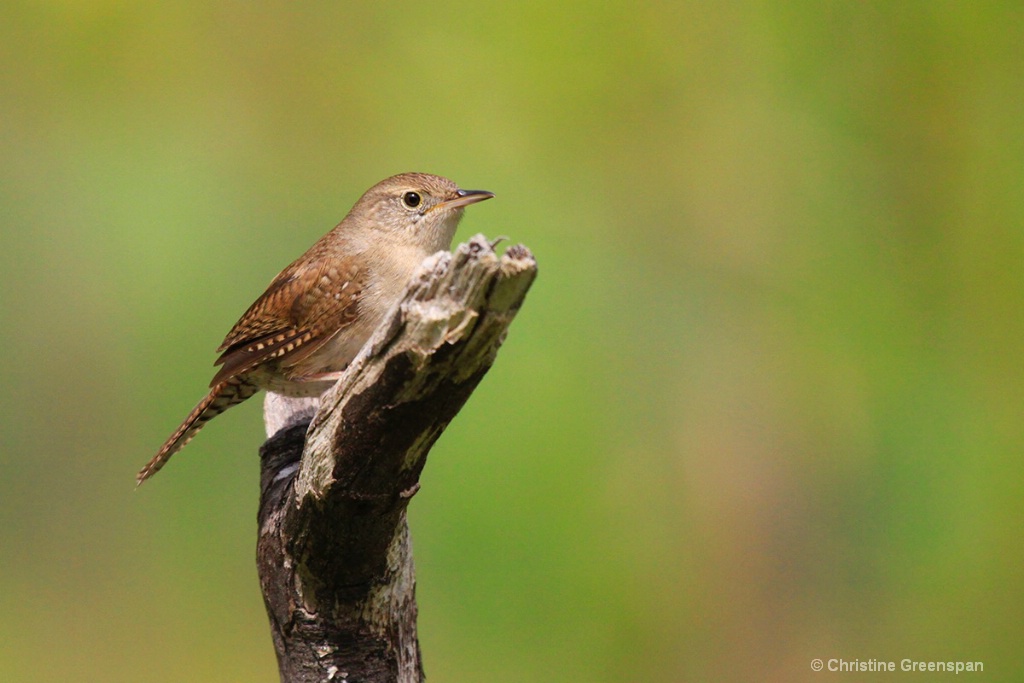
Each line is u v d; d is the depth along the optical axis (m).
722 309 14.39
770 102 15.35
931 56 14.79
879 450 13.30
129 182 14.39
